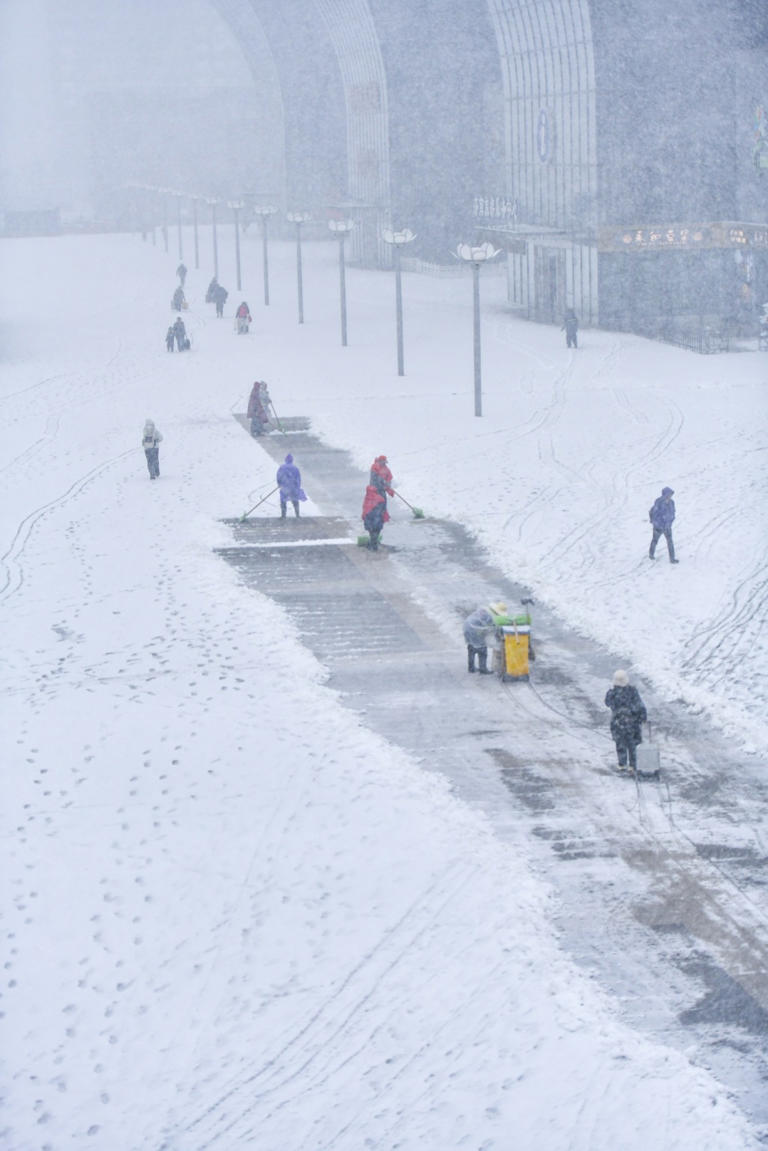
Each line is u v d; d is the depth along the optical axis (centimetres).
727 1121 2975
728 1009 3391
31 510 9169
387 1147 2952
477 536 8231
